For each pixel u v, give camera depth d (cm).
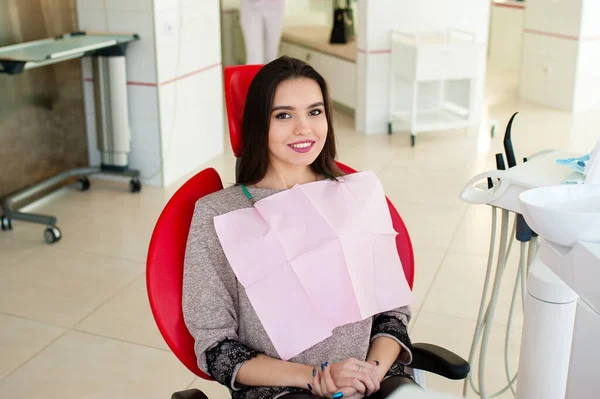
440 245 347
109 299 299
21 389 239
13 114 397
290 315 149
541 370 145
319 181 161
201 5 447
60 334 272
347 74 573
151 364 255
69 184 430
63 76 422
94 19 414
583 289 107
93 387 241
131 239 357
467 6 538
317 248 150
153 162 430
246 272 148
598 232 106
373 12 525
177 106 436
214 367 143
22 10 385
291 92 155
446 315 283
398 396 126
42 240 356
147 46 409
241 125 166
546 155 173
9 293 303
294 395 137
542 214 108
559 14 599
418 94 559
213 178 166
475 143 520
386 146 515
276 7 577
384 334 155
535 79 638
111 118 416
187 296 147
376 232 159
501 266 185
